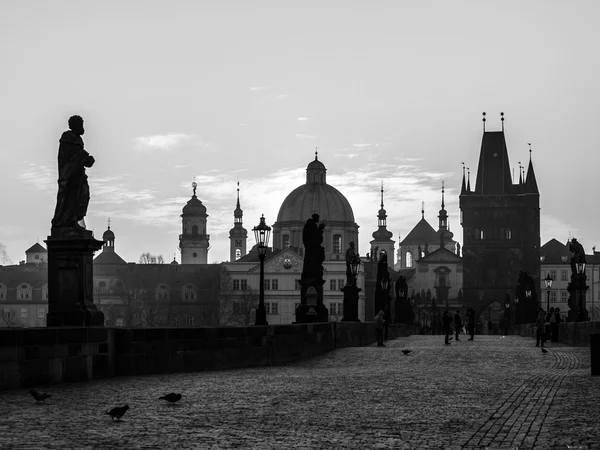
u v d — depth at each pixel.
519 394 30.73
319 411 26.14
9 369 30.58
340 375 39.31
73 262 37.47
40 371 31.95
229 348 43.47
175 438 21.33
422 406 27.36
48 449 19.81
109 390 31.12
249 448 20.20
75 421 23.64
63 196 37.84
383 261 99.69
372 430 22.73
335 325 64.06
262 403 27.95
